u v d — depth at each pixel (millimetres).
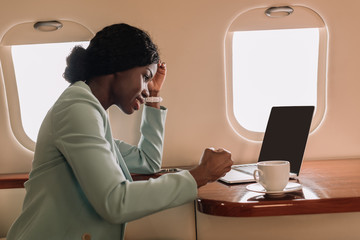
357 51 1856
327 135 1901
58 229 909
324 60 1874
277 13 1803
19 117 1898
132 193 854
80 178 848
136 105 1085
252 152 1913
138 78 1047
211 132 1904
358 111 1890
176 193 908
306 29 1877
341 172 1512
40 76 1894
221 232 1407
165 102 1884
